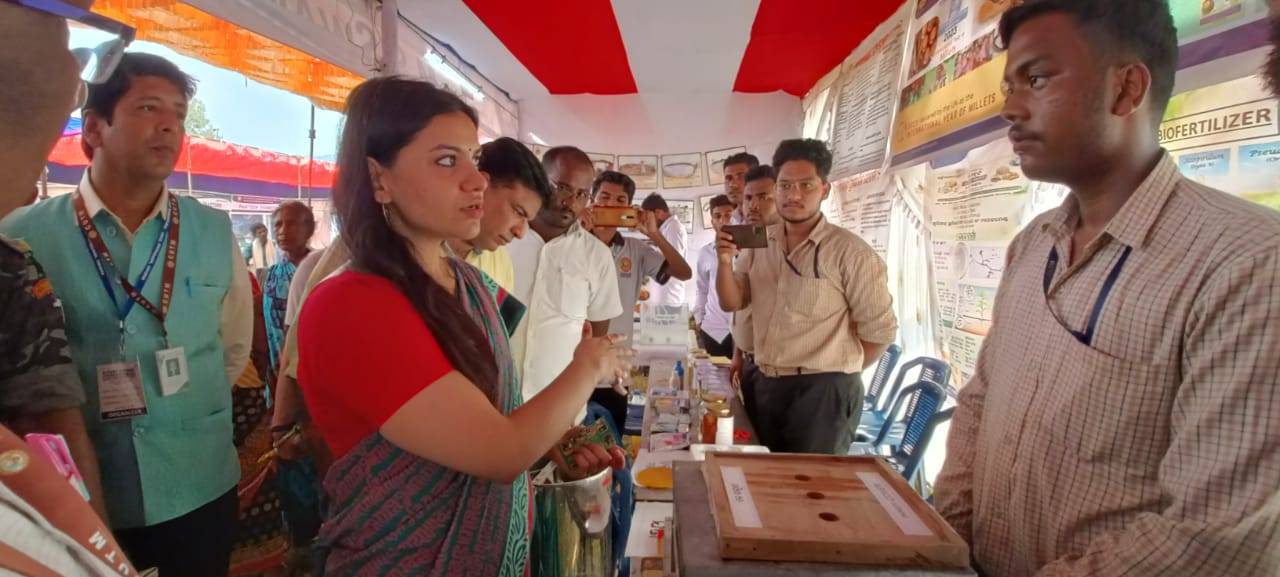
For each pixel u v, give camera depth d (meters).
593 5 3.03
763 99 5.22
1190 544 0.67
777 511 0.75
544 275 2.09
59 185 3.46
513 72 4.42
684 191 5.38
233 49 2.23
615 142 5.34
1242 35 0.99
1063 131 0.82
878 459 0.92
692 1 2.96
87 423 1.29
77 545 0.33
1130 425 0.78
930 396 2.37
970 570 0.66
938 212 2.48
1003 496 0.95
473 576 0.84
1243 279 0.67
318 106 2.81
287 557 2.00
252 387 2.07
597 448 1.15
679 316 3.25
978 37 1.94
